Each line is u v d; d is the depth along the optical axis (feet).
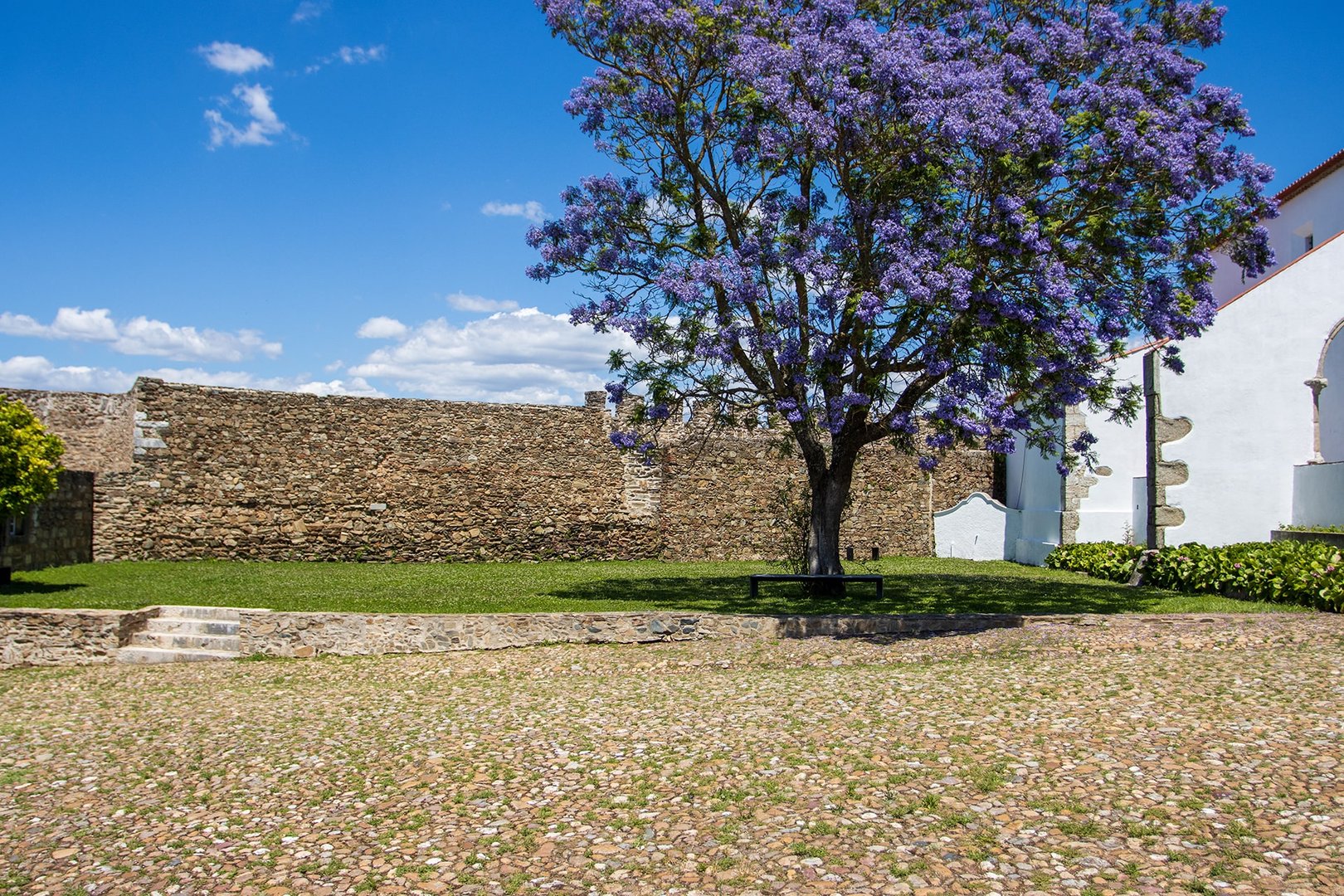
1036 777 22.08
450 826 21.21
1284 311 64.44
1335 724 24.61
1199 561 54.34
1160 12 47.50
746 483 86.69
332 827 21.54
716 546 85.35
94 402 76.18
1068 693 29.81
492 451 78.64
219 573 62.85
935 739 25.38
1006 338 41.16
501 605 49.39
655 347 48.11
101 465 75.82
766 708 30.37
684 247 49.42
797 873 17.95
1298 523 63.31
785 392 49.34
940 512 91.86
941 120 41.06
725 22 46.39
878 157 44.47
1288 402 64.18
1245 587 49.85
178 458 69.31
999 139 39.86
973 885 17.06
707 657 40.16
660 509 84.02
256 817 22.38
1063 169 40.88
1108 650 37.52
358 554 74.02
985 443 47.37
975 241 41.22
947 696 30.30
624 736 27.73
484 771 24.95
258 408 71.51
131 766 26.86
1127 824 19.21
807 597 51.78
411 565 73.67
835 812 20.66
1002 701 29.17
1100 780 21.61
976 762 23.35
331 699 35.29
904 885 17.21
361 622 44.09
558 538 80.59
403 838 20.68
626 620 44.11
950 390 43.24
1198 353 64.34
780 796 21.86
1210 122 44.32
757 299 45.57
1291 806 19.52
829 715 28.73
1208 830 18.74
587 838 20.21
